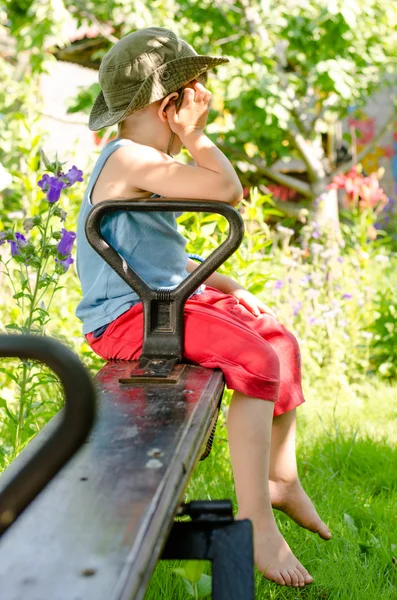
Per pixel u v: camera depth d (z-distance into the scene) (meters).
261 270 4.02
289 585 1.91
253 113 7.63
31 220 2.72
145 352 1.96
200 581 1.79
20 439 2.70
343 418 3.96
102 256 1.99
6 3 7.67
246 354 1.93
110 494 1.11
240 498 1.90
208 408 1.55
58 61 9.59
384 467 3.22
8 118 7.09
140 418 1.46
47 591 0.86
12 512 0.93
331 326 4.77
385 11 8.07
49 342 0.88
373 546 2.39
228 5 7.82
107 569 0.91
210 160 2.05
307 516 2.18
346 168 9.23
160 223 2.14
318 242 6.74
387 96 11.71
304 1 7.47
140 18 6.86
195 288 1.96
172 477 1.18
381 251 6.82
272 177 9.18
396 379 4.91
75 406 0.89
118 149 2.10
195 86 2.13
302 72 8.90
